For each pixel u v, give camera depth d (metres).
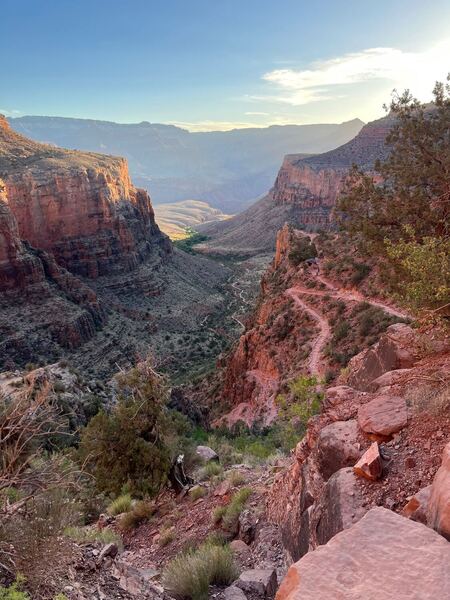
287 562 8.32
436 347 9.66
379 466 6.31
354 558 3.66
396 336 10.82
